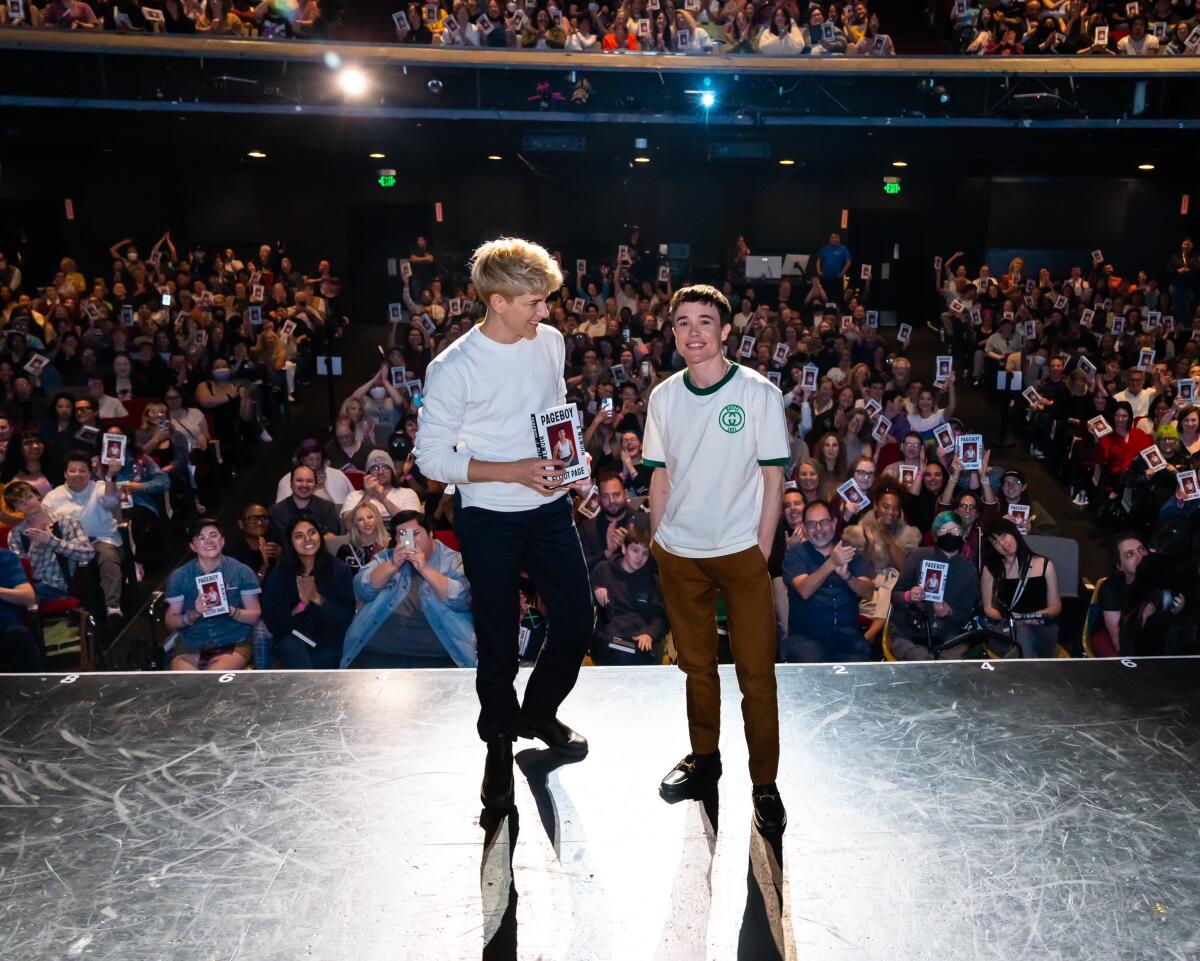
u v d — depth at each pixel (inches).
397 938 65.9
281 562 193.0
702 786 84.0
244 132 486.9
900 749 86.5
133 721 91.2
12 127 470.9
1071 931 65.5
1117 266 708.7
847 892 69.6
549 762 87.5
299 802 79.8
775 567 236.8
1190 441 335.9
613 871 72.7
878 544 233.8
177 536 326.6
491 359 81.1
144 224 679.1
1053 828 75.8
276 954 64.2
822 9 576.4
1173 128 479.8
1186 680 97.3
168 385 414.0
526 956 64.6
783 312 505.0
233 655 190.4
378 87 473.4
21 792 80.7
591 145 499.5
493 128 493.7
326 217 696.4
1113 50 528.4
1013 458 435.8
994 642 200.7
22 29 442.6
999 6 587.2
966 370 559.8
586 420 363.3
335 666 195.3
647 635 196.2
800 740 87.9
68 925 66.2
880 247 725.3
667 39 518.0
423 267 657.0
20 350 426.3
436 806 79.8
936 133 506.9
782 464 81.4
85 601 240.4
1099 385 392.8
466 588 181.2
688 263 714.8
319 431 462.6
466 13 510.0
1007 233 708.7
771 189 708.0
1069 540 239.5
